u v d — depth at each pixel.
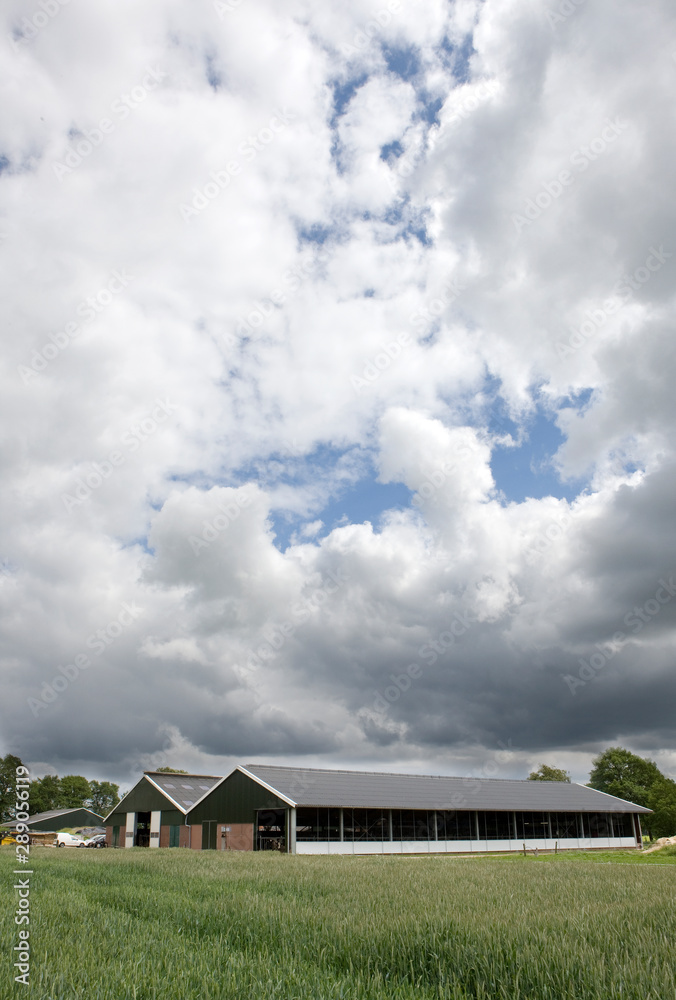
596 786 88.56
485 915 9.06
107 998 5.67
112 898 12.89
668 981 5.95
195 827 43.47
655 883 14.75
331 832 39.00
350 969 6.86
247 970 6.84
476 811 45.66
